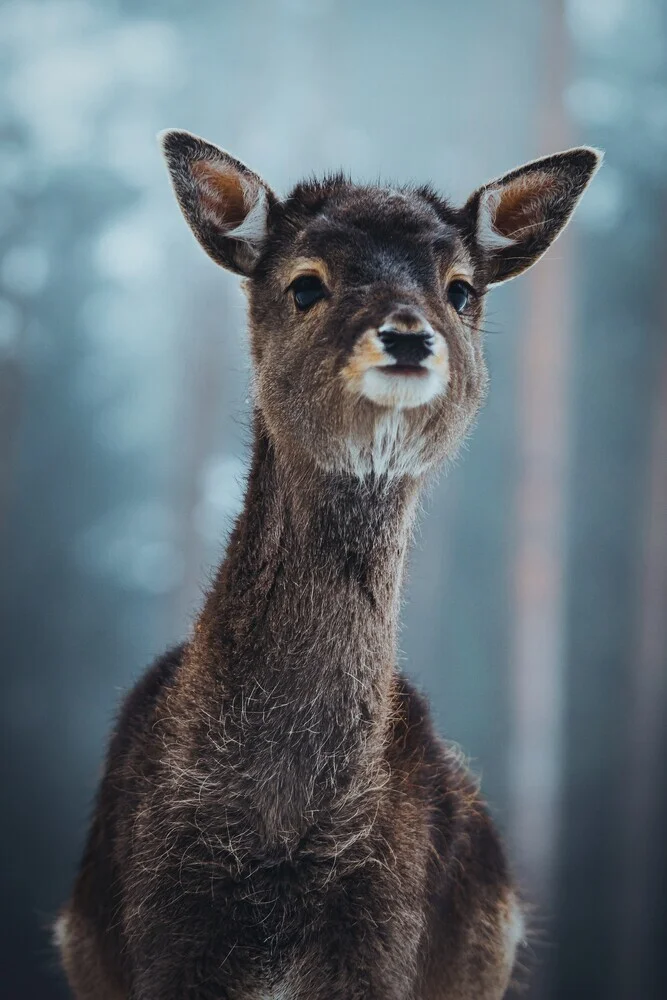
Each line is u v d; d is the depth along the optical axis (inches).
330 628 171.6
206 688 174.6
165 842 169.9
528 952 241.0
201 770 170.4
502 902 207.6
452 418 177.3
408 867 172.7
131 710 194.9
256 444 182.7
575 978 709.3
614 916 724.7
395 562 177.2
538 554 689.6
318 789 169.2
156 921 168.6
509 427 826.2
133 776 180.9
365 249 177.9
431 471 185.2
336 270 178.2
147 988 168.4
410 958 171.3
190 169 196.5
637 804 722.8
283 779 169.0
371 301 170.4
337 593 172.4
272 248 193.2
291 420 176.4
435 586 824.9
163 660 199.8
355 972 167.0
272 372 181.6
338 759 170.2
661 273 828.0
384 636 175.2
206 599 187.3
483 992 203.5
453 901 190.1
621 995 693.9
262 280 193.8
